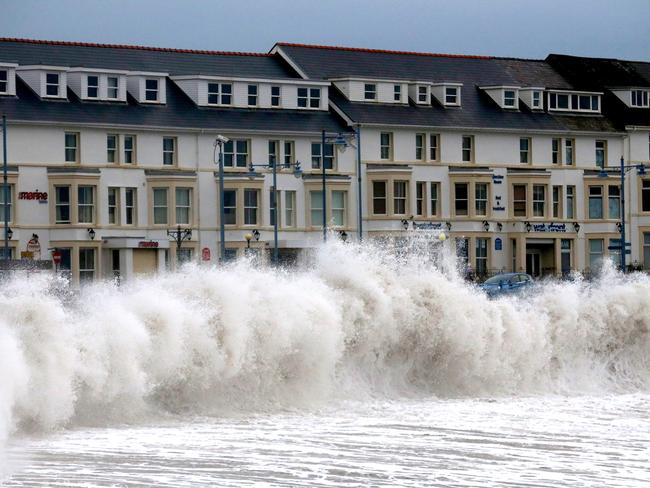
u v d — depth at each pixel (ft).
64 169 645.92
